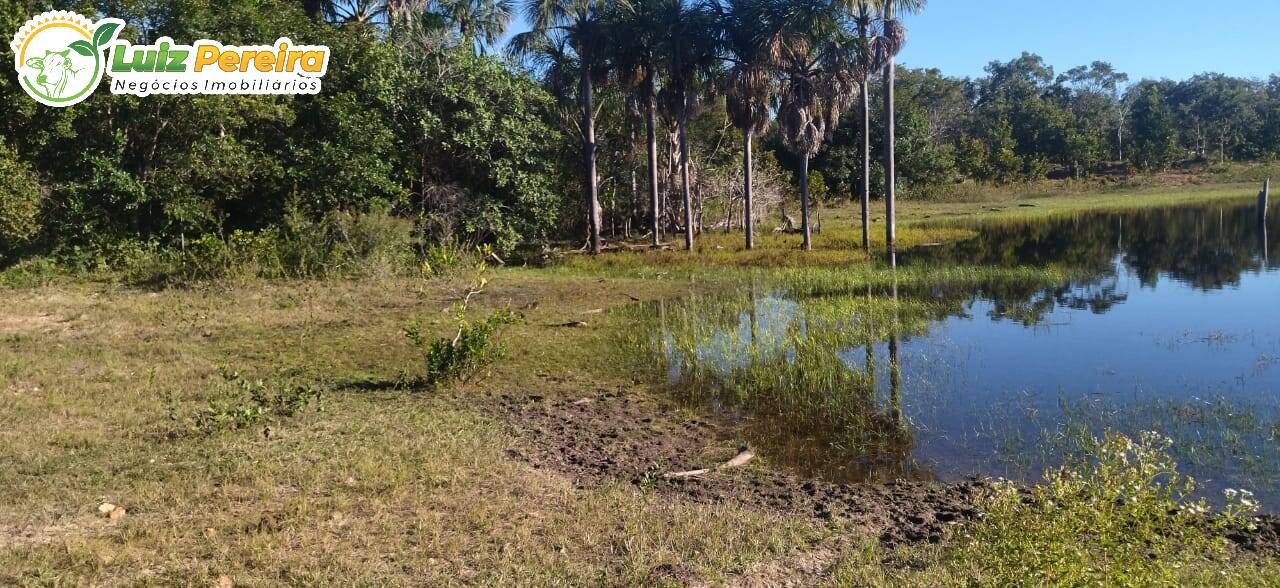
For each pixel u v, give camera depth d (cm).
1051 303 1465
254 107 1686
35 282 1451
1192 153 7244
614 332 1177
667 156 2931
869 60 2202
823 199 4444
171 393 780
